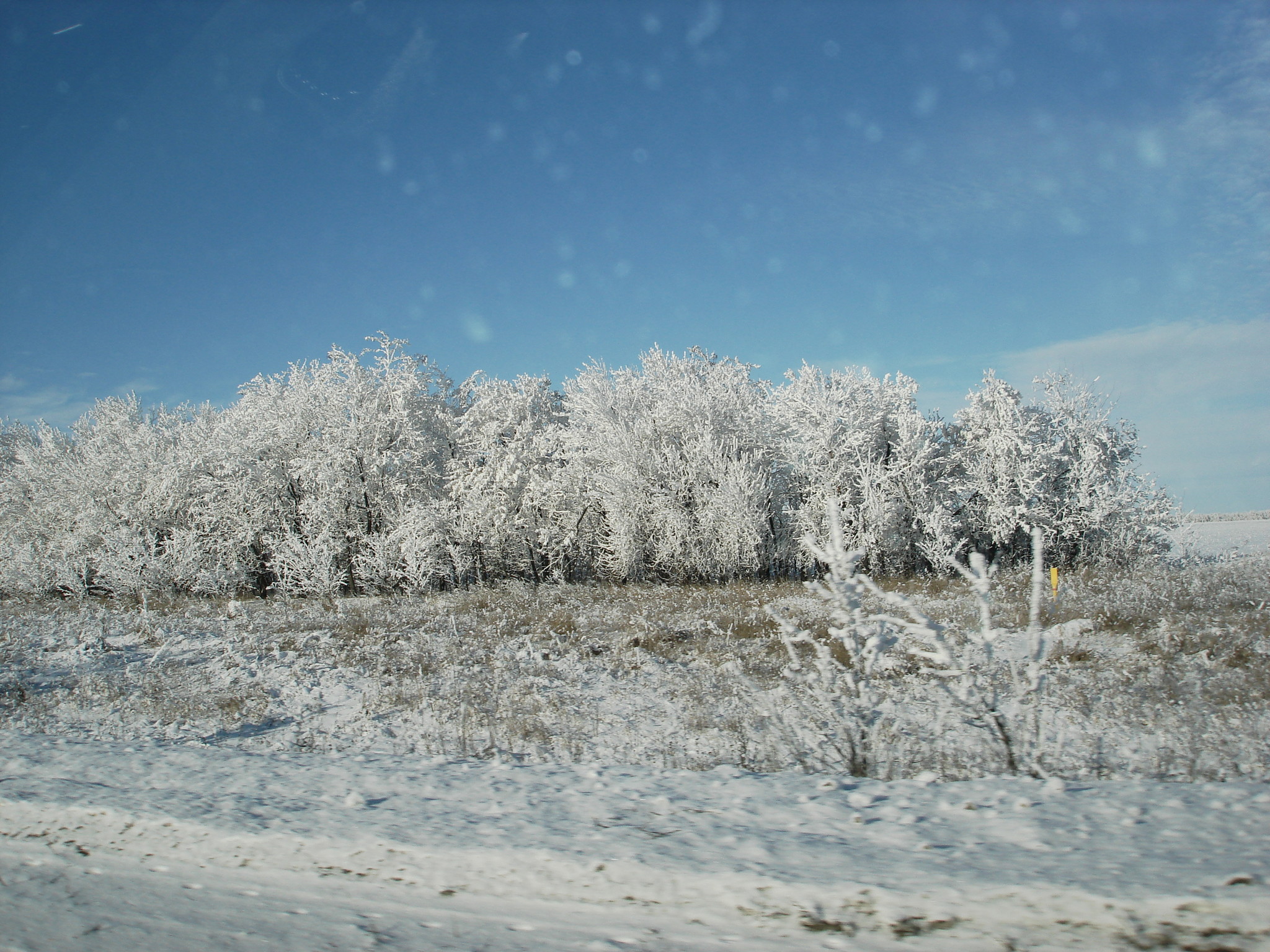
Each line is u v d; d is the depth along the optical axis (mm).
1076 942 2643
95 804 4375
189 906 3395
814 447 25422
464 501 26469
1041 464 24484
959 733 6297
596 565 27078
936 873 2994
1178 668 9875
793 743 5430
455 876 3439
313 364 28703
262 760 5250
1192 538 23953
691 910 3068
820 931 2877
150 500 27281
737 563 24500
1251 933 2531
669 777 4500
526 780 4543
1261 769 5426
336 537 26766
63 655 14680
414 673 12461
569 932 2988
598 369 28000
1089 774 5172
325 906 3320
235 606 20719
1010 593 17422
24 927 3242
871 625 5406
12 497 30500
